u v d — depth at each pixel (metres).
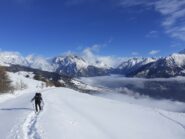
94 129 28.56
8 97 62.28
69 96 65.94
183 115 51.84
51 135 21.89
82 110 42.28
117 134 29.64
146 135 32.03
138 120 40.84
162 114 50.56
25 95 67.88
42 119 27.80
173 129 37.91
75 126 27.23
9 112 34.81
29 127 24.62
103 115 40.44
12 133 22.55
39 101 34.09
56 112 33.38
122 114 44.22
